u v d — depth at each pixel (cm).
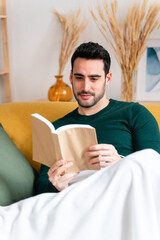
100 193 100
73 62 159
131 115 158
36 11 335
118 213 95
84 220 94
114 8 302
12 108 184
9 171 138
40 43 341
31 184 147
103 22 310
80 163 117
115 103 168
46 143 118
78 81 158
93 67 154
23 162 153
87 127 110
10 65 357
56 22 330
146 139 150
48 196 111
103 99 166
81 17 315
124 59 274
